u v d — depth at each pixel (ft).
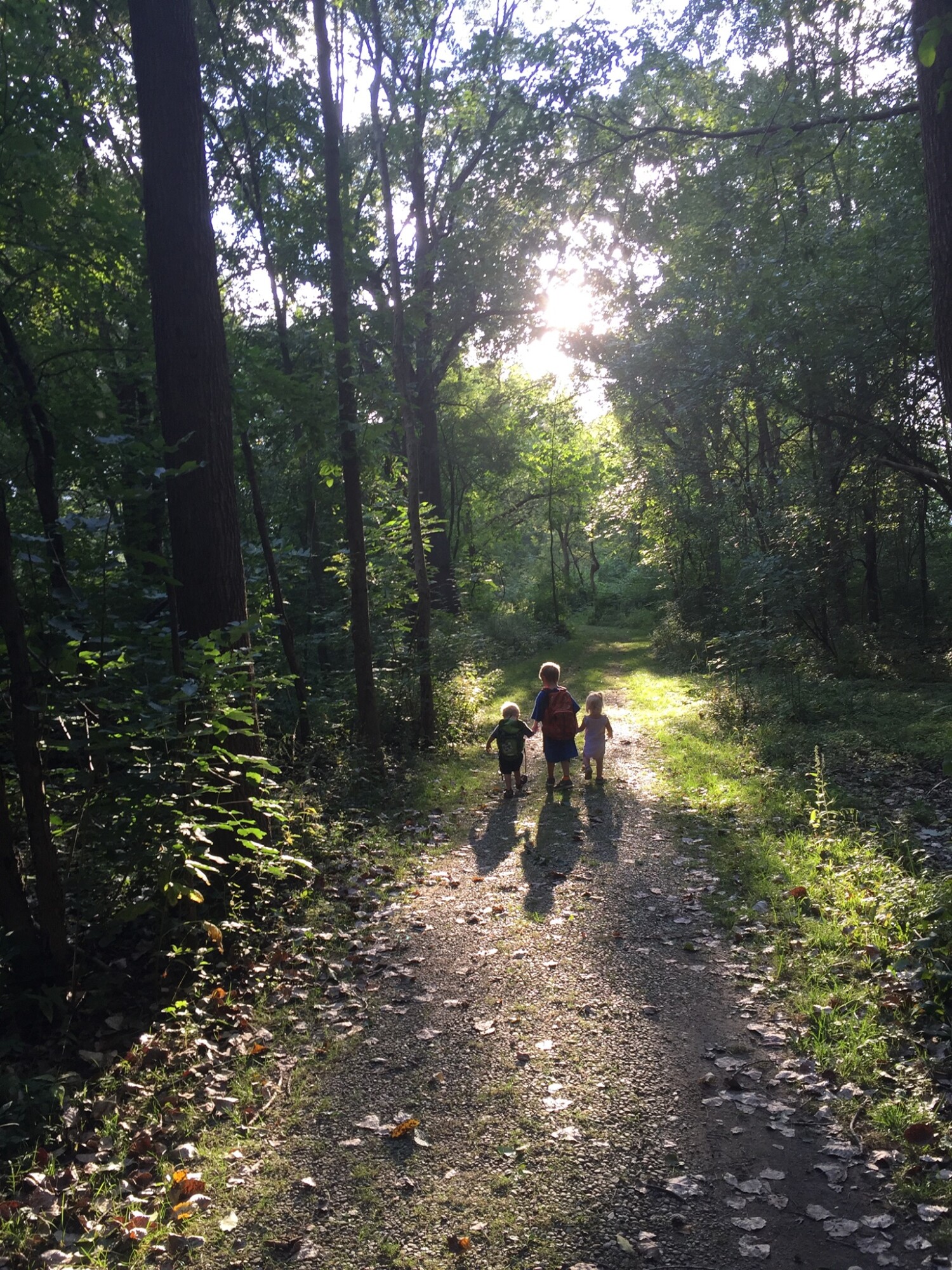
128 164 34.24
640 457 78.43
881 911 16.51
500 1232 9.46
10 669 15.08
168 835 15.49
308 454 35.86
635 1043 13.34
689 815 26.43
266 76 36.86
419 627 43.42
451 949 17.56
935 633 66.08
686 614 84.23
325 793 28.68
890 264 41.70
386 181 40.37
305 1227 9.77
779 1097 11.67
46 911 15.02
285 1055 13.87
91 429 25.18
